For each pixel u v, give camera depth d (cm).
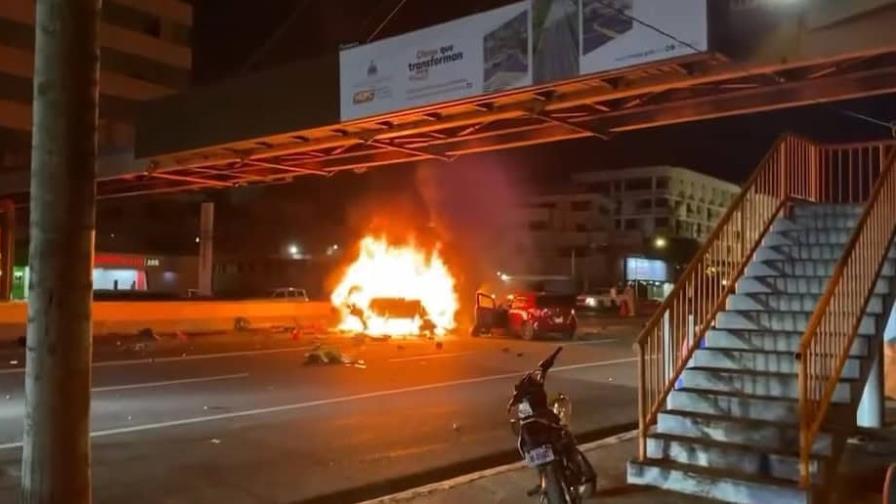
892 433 1072
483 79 1413
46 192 521
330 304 3566
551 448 666
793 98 1437
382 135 1798
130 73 6975
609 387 1669
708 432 838
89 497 529
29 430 518
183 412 1288
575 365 2059
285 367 1923
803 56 1149
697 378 912
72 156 523
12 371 1808
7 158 6147
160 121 2258
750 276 1055
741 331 941
